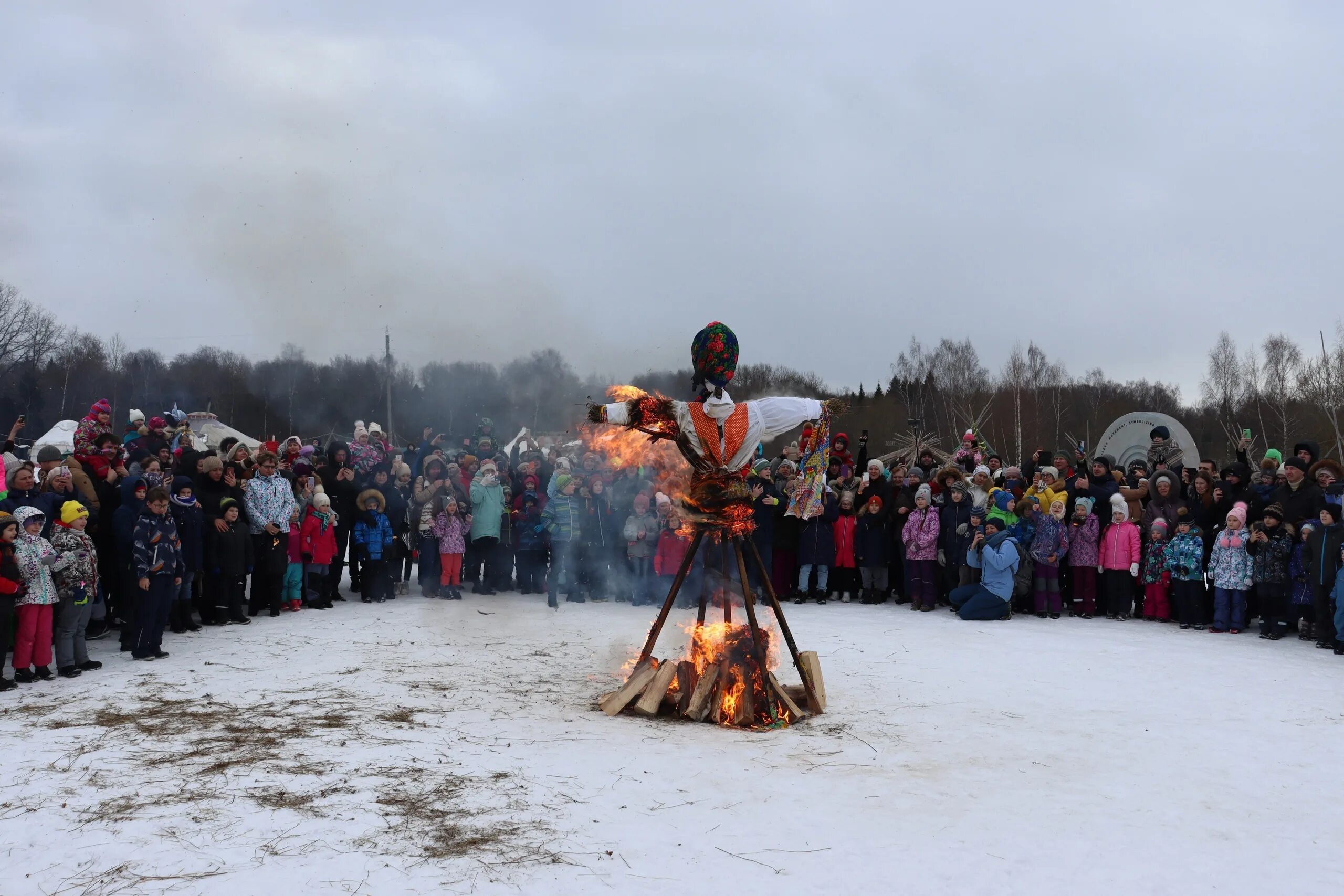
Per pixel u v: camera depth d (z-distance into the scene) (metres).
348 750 5.82
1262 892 4.09
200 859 4.19
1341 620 9.65
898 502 13.41
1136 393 56.19
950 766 5.80
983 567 12.08
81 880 3.99
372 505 12.91
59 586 8.05
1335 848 4.59
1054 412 52.88
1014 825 4.80
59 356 48.44
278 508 11.39
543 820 4.69
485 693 7.56
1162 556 11.68
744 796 5.16
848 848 4.45
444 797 4.99
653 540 12.81
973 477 12.96
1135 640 10.49
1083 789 5.40
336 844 4.35
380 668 8.44
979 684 8.16
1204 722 6.93
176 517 10.11
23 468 8.70
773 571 13.60
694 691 6.95
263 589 11.71
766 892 3.96
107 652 9.23
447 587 13.27
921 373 53.16
